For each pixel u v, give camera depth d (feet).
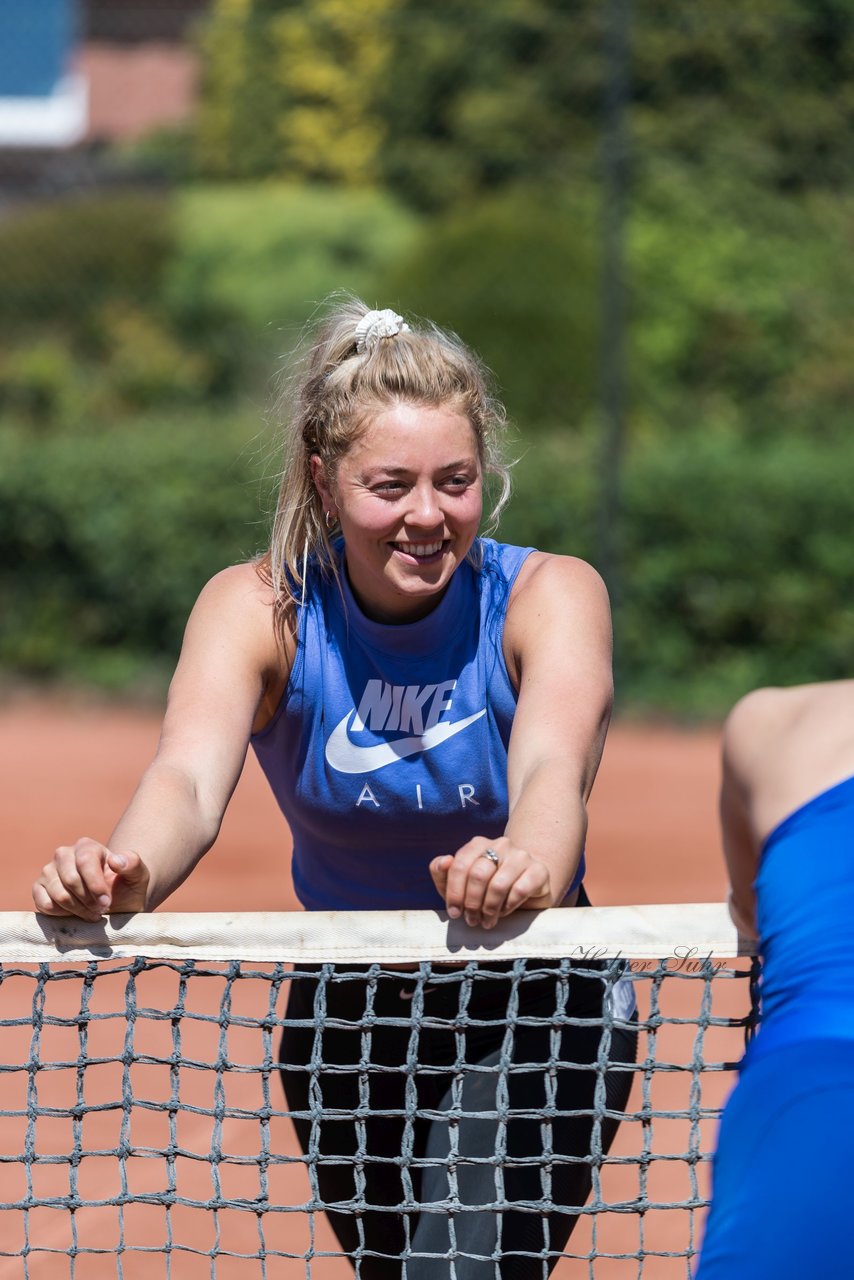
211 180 255.70
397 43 247.50
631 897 84.33
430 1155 30.71
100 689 156.56
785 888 22.89
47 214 235.40
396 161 249.55
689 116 222.28
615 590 142.82
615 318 140.87
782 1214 20.53
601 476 141.79
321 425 31.19
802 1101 21.12
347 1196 33.94
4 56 324.60
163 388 219.82
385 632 31.50
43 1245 44.37
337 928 28.45
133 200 243.40
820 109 221.25
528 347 193.77
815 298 214.90
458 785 32.27
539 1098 30.73
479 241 199.00
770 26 219.00
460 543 30.96
